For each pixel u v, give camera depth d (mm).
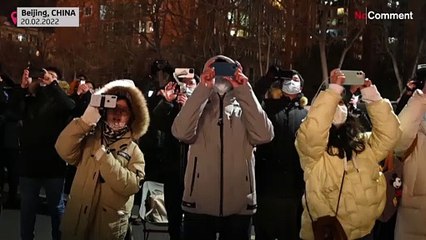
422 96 4164
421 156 4223
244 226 4441
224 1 30891
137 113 4293
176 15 32781
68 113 5723
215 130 4336
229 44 31203
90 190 4039
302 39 36000
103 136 4203
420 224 4234
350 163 3928
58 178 5602
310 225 4109
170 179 5828
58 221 5625
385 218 4383
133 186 4086
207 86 4133
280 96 5086
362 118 4441
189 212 4418
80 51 38250
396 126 3926
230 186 4312
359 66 36312
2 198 7992
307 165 3992
